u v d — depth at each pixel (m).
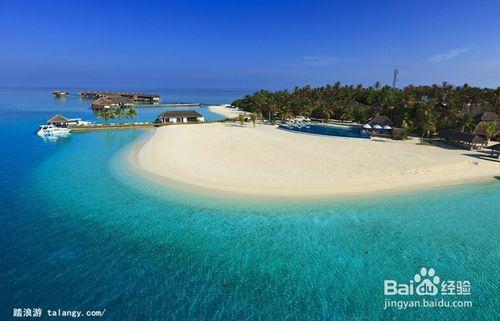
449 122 60.62
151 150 45.03
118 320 14.30
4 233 21.36
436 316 14.74
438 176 34.19
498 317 14.77
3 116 85.94
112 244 20.16
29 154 43.44
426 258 19.00
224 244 20.23
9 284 16.41
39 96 194.50
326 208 25.48
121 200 26.86
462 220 24.02
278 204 26.08
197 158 40.28
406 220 23.77
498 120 61.56
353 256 19.08
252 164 37.56
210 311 14.82
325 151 45.97
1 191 28.83
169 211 24.80
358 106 101.56
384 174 34.06
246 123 82.38
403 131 59.50
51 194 28.14
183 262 18.38
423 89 115.56
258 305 15.21
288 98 112.25
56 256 18.83
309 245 20.19
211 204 26.05
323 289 16.30
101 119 85.31
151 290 16.09
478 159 42.25
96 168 36.16
